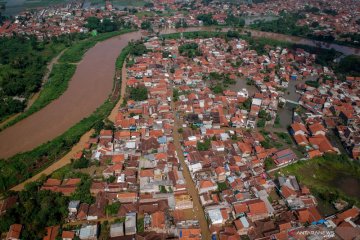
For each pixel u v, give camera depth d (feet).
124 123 511.40
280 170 428.56
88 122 537.65
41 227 327.67
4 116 577.84
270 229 331.98
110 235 323.37
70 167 429.38
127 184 386.11
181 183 385.70
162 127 505.25
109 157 440.86
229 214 354.54
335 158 453.17
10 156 463.01
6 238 315.58
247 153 447.42
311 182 413.39
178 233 328.29
